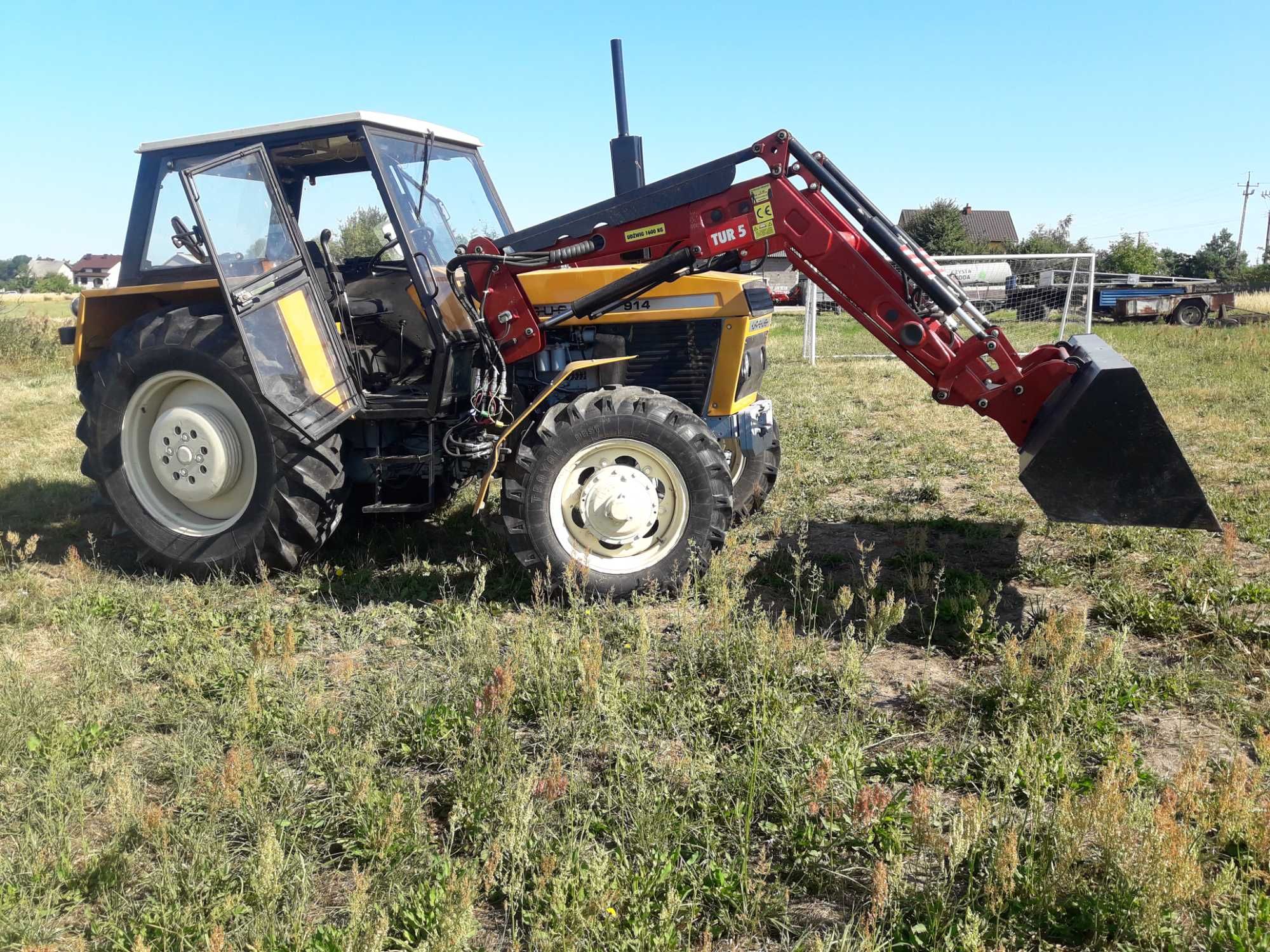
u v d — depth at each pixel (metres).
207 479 5.00
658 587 4.54
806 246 4.57
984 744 3.19
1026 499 6.28
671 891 2.27
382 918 2.14
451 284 4.84
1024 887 2.37
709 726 3.33
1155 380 11.54
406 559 5.21
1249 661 3.73
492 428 4.94
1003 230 59.09
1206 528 3.93
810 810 2.60
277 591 4.93
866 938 2.10
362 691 3.65
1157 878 2.22
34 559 5.49
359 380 5.09
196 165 4.67
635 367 5.18
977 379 4.43
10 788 2.99
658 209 4.78
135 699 3.61
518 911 2.41
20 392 12.41
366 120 4.83
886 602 3.62
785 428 9.16
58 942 2.38
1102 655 3.38
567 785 2.83
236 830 2.80
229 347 4.81
